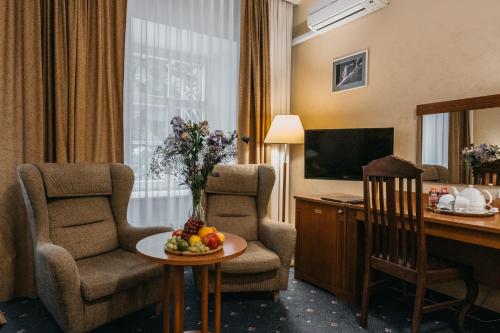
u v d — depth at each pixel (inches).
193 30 129.5
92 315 70.7
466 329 83.1
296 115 143.8
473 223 68.7
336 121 135.8
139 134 118.6
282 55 151.8
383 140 111.0
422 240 71.2
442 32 100.9
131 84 116.0
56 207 86.1
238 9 142.5
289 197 157.1
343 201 99.5
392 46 115.0
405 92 111.0
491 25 90.0
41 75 96.8
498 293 91.0
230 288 90.4
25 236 96.5
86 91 105.7
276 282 93.7
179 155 75.7
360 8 120.0
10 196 94.7
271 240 98.7
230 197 113.0
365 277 83.9
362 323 83.5
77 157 102.6
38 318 85.4
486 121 90.4
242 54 138.9
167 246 67.0
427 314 90.7
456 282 100.0
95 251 88.7
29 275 96.5
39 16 96.3
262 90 143.9
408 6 110.0
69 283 66.9
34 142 96.5
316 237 108.1
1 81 92.7
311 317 88.2
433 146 102.4
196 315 88.0
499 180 87.7
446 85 100.0
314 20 135.0
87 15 104.7
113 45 110.7
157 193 122.2
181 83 127.0
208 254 65.6
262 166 114.6
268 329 81.5
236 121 142.1
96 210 93.4
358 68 126.6
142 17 118.3
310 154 127.2
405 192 111.8
